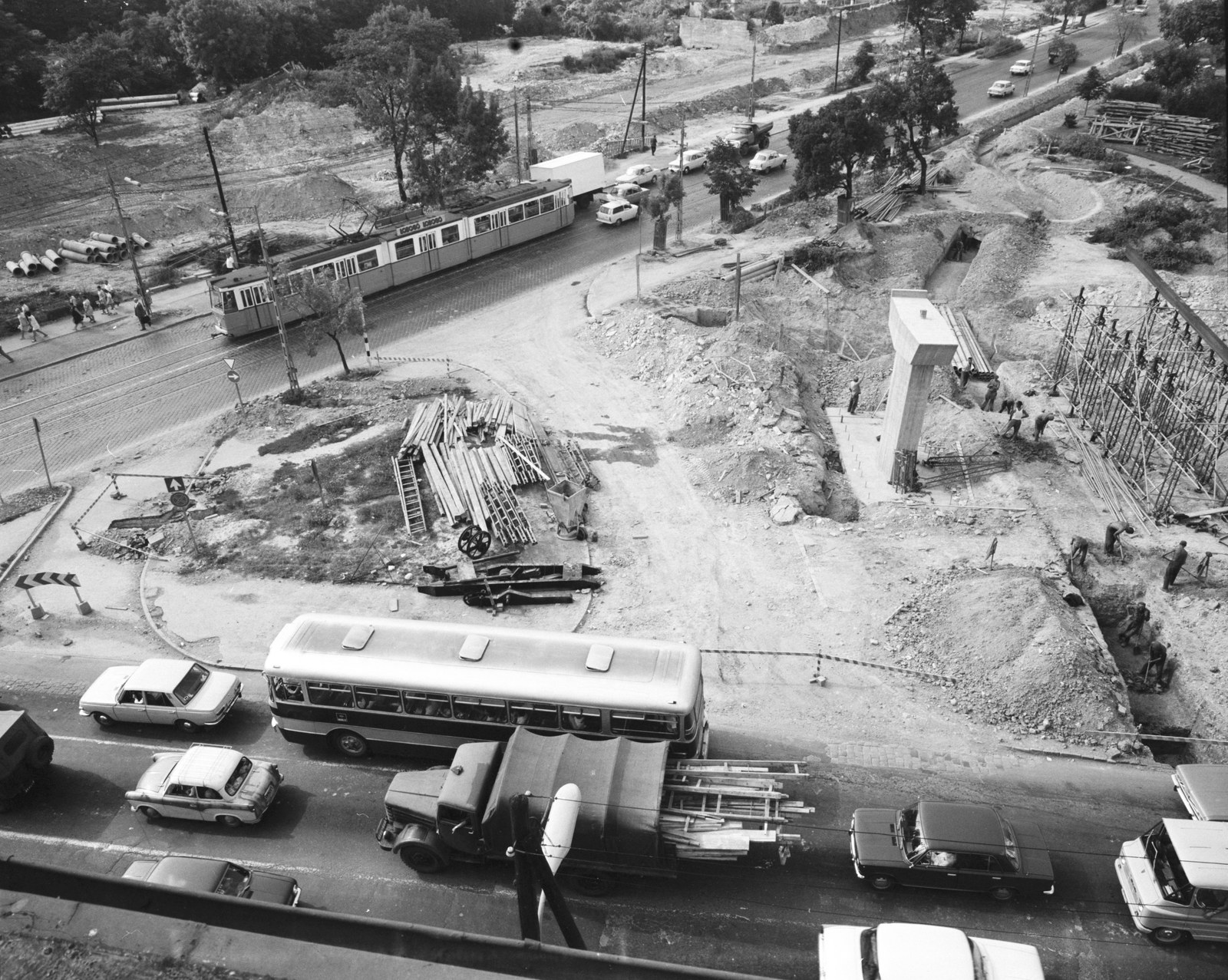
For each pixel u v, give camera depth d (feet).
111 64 240.32
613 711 66.95
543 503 107.24
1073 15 412.16
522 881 46.01
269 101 262.26
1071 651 77.56
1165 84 259.60
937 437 117.50
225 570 99.04
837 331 152.87
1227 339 139.64
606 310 157.69
